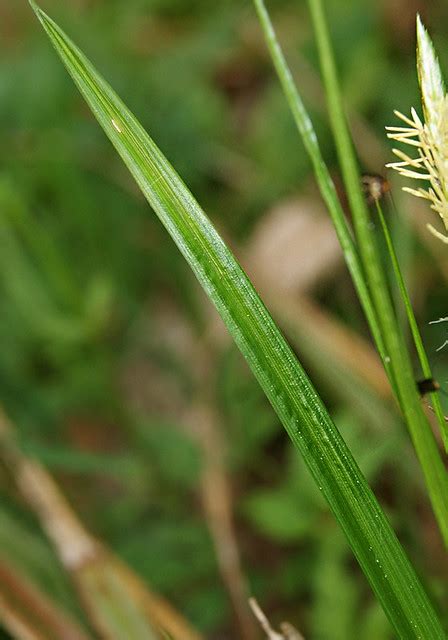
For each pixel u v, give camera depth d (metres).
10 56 0.60
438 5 0.50
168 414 0.49
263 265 0.45
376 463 0.33
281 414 0.19
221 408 0.45
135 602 0.29
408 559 0.19
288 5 0.60
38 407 0.47
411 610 0.19
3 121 0.53
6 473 0.39
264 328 0.19
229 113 0.57
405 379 0.18
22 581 0.29
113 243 0.53
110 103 0.18
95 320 0.45
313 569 0.37
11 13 0.64
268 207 0.52
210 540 0.39
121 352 0.51
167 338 0.51
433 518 0.36
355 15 0.54
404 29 0.51
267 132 0.54
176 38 0.62
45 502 0.31
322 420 0.19
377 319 0.19
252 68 0.61
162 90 0.55
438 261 0.40
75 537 0.30
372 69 0.52
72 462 0.38
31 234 0.43
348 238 0.19
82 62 0.18
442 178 0.18
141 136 0.18
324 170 0.19
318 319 0.37
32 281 0.45
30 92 0.53
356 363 0.35
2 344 0.47
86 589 0.29
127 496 0.43
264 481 0.44
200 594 0.38
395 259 0.19
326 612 0.31
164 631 0.25
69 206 0.52
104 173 0.54
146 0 0.62
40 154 0.52
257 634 0.36
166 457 0.43
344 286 0.45
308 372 0.38
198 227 0.19
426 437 0.18
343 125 0.18
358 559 0.19
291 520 0.34
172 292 0.53
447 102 0.18
